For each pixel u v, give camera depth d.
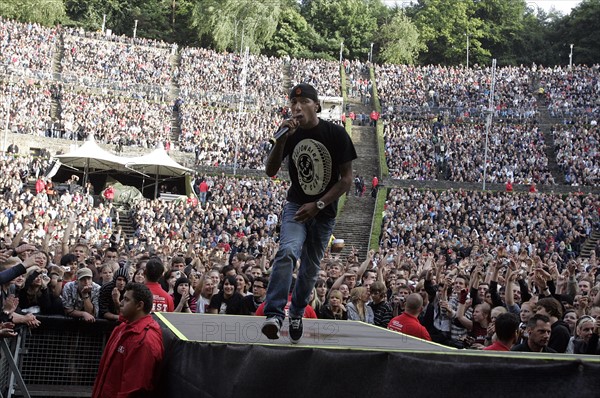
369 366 3.35
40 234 23.52
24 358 7.04
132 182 35.47
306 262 4.83
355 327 5.87
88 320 7.20
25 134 43.56
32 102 46.91
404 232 33.94
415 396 3.13
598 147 50.41
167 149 47.22
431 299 10.13
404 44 83.94
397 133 52.59
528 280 11.95
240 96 56.53
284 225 4.83
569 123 56.47
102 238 26.78
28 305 7.61
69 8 79.06
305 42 85.75
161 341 5.09
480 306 8.62
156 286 8.15
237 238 29.66
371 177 48.50
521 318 7.86
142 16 80.06
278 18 79.06
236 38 74.88
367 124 56.88
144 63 60.47
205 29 76.31
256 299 9.07
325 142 4.75
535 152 50.03
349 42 86.25
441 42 90.31
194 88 59.12
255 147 49.41
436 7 91.25
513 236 33.78
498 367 2.91
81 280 7.75
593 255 19.06
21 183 32.75
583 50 89.88
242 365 3.91
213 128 51.19
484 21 93.50
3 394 6.59
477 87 63.19
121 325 5.36
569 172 47.50
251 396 3.79
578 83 64.19
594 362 2.70
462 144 50.69
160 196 35.09
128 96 54.31
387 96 62.22
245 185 40.81
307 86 4.77
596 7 90.19
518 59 92.75
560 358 2.87
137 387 4.88
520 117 57.03
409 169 47.53
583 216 37.22
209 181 41.12
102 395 5.20
